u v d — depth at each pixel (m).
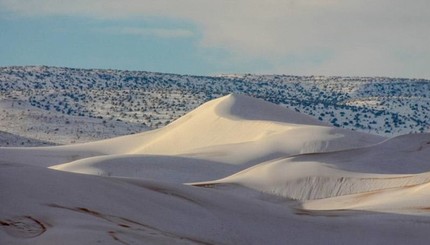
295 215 34.31
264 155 95.50
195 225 28.42
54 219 23.81
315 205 48.47
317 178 61.28
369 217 35.69
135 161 84.38
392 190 48.41
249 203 33.78
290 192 60.09
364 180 60.50
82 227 23.20
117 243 22.28
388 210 39.00
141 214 27.45
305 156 69.88
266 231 30.77
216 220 29.69
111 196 28.23
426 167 71.44
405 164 71.94
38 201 25.19
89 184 28.64
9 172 27.30
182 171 84.56
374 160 71.00
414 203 41.06
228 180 63.75
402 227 34.50
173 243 23.88
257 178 62.69
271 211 33.66
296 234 31.62
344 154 72.56
